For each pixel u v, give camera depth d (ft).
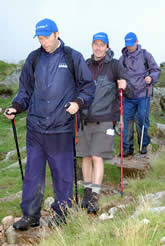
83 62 13.01
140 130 24.97
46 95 12.75
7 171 24.80
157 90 51.34
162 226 10.50
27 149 13.48
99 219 13.32
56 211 13.44
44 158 13.37
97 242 10.29
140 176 21.44
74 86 13.09
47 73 12.75
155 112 48.49
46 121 12.80
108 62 14.96
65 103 12.84
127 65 23.52
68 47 13.10
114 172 21.47
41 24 12.30
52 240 11.71
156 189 17.04
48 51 12.75
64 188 13.23
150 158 24.34
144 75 23.48
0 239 13.34
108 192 18.58
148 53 23.62
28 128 13.32
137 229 9.95
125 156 24.70
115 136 29.07
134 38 22.88
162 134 34.06
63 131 12.92
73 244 10.75
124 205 14.49
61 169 13.09
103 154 14.75
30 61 13.14
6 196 18.66
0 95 78.38
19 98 13.32
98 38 14.58
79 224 12.53
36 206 13.43
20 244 12.62
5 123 49.98
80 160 22.98
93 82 13.21
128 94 17.28
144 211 11.60
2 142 38.55
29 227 13.39
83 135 15.17
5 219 14.55
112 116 14.90
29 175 13.23
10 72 87.04
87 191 15.21
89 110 14.69
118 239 10.02
